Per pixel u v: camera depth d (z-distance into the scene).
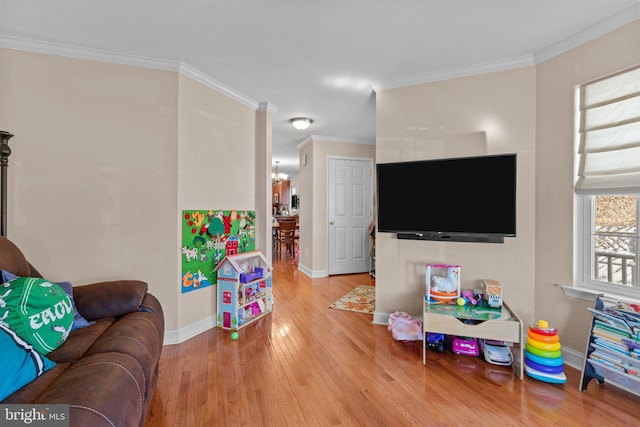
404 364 2.24
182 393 1.87
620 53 1.95
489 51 2.42
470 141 2.68
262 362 2.26
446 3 1.85
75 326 1.65
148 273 2.52
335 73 2.79
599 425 1.60
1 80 2.17
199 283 2.84
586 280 2.19
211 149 2.99
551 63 2.35
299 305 3.65
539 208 2.43
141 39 2.24
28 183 2.22
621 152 2.00
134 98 2.49
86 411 0.91
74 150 2.33
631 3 1.84
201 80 2.83
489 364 2.25
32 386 1.12
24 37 2.18
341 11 1.92
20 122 2.21
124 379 1.12
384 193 2.88
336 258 5.42
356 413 1.69
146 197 2.52
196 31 2.14
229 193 3.22
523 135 2.50
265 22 2.04
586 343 2.06
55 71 2.29
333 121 4.31
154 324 1.72
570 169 2.24
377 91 3.05
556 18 1.99
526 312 2.49
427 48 2.37
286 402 1.79
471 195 2.53
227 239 3.17
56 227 2.28
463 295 2.46
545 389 1.93
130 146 2.48
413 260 2.89
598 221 2.16
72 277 2.32
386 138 3.00
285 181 11.32
